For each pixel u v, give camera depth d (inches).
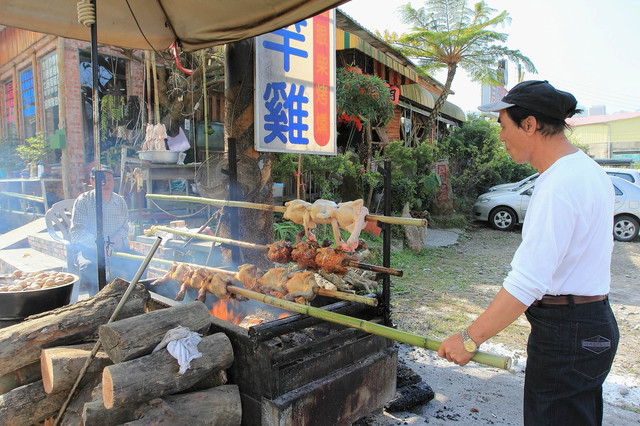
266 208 122.6
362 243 107.5
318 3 121.7
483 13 637.3
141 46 175.2
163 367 82.5
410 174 494.9
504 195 512.7
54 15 149.0
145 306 116.2
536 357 69.8
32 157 375.9
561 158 67.3
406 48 671.1
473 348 65.5
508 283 64.6
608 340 66.6
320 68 193.3
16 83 451.8
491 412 126.5
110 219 184.2
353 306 103.0
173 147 336.5
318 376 95.1
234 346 94.0
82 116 356.8
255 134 171.2
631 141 1513.3
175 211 271.7
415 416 123.0
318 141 196.5
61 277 136.3
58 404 95.4
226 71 173.2
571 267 65.8
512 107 69.8
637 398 140.1
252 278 110.0
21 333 94.4
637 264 345.4
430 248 390.9
